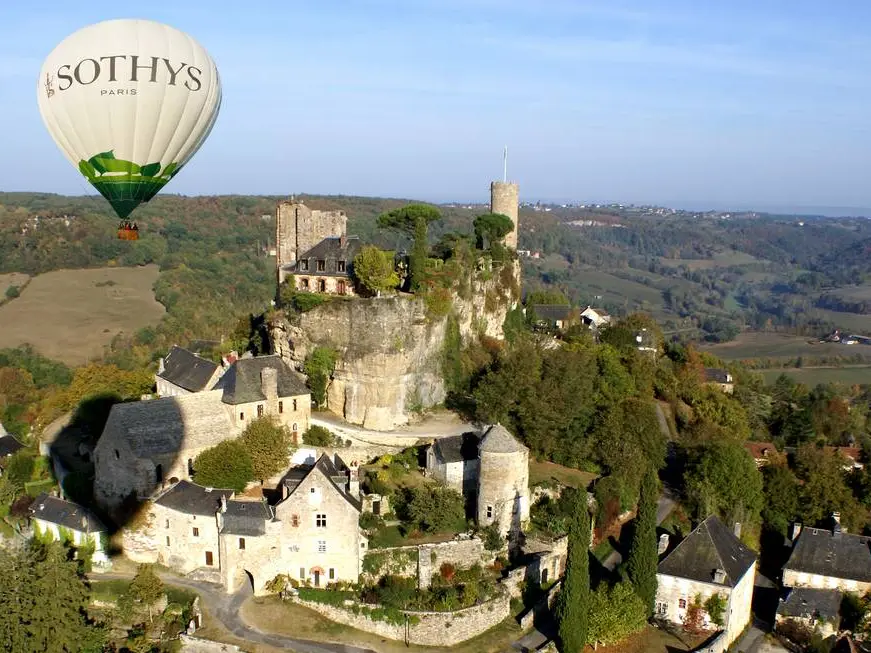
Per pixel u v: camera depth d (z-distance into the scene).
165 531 72.50
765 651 71.25
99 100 58.22
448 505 73.88
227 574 68.94
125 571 72.81
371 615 65.88
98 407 95.38
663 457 94.50
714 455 91.56
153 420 76.38
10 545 73.50
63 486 81.38
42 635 61.09
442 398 100.38
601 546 80.75
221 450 76.69
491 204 130.38
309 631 65.25
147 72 58.34
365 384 91.69
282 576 69.38
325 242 100.12
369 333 90.69
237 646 62.34
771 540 89.56
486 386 92.88
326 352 93.25
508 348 112.56
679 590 71.62
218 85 63.91
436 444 81.62
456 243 109.19
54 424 101.06
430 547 70.12
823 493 91.56
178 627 65.19
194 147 64.94
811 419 129.38
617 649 67.50
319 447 85.12
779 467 95.50
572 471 88.75
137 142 60.66
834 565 79.38
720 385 133.00
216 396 80.94
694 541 73.75
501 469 74.00
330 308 92.75
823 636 72.69
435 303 95.94
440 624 65.38
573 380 92.38
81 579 67.69
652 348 139.25
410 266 97.12
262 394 83.75
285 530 68.75
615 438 89.81
